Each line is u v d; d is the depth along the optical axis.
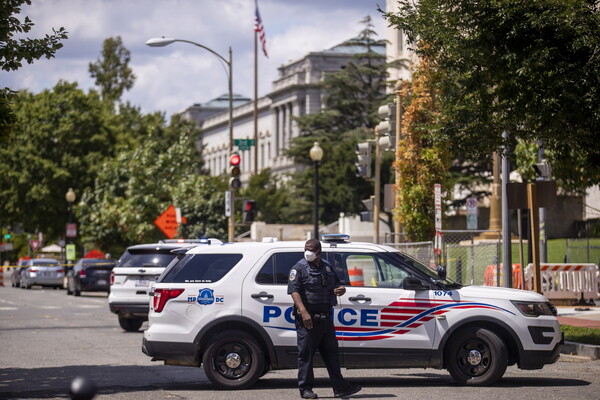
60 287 66.50
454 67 20.44
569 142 20.33
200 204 58.75
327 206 86.50
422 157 32.09
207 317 15.29
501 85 20.30
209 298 15.34
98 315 34.78
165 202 59.53
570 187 23.86
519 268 32.62
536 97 19.66
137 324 27.77
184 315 15.34
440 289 15.36
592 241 50.16
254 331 15.29
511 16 18.75
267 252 15.55
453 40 19.69
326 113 91.19
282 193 108.88
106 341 24.20
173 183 60.00
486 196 69.12
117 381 16.34
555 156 22.30
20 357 20.39
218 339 15.17
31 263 64.62
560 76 18.80
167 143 116.31
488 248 39.00
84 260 51.94
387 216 79.25
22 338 25.11
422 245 32.31
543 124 19.92
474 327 15.26
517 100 20.09
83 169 75.19
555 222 56.50
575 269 32.66
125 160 60.66
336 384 13.96
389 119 33.19
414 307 15.24
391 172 79.06
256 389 15.18
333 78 91.19
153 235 59.06
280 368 15.29
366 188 84.50
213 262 15.57
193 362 15.30
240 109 176.25
